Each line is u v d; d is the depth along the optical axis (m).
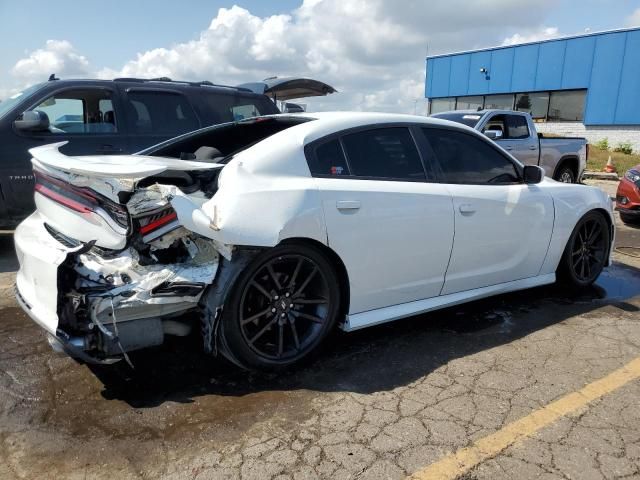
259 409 2.70
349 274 3.18
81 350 2.50
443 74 28.45
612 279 5.22
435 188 3.55
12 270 5.12
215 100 6.71
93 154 5.73
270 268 2.92
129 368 3.09
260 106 7.21
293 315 3.09
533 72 24.67
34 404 2.70
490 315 4.10
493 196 3.84
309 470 2.23
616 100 22.44
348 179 3.23
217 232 2.62
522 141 9.70
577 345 3.55
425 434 2.50
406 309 3.53
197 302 2.75
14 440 2.40
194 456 2.31
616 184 15.39
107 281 2.56
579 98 23.62
